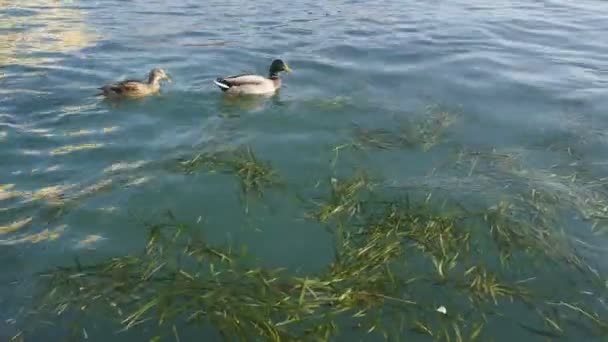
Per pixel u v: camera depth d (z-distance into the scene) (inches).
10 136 422.0
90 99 505.7
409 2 992.2
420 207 344.5
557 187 373.4
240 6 916.6
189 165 390.3
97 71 580.7
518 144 441.4
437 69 616.4
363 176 383.6
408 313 259.3
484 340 246.5
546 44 730.8
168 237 311.7
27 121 450.6
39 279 273.7
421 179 384.2
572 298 273.7
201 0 951.6
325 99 524.4
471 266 293.4
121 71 584.7
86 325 247.0
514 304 268.1
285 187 369.4
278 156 411.8
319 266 293.1
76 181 366.3
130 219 328.5
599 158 421.4
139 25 781.9
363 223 329.7
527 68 627.5
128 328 245.4
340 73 600.4
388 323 253.1
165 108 495.8
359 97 530.9
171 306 255.6
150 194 354.9
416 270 288.8
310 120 478.3
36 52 636.1
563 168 403.5
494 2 1011.3
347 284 272.4
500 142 444.1
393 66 625.9
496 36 765.9
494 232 322.3
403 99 527.2
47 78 551.2
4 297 261.3
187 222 328.2
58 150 406.6
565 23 850.8
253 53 665.6
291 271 288.2
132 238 310.7
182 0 948.6
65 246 300.4
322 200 355.3
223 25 792.9
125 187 361.1
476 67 625.9
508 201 354.3
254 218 335.3
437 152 425.4
